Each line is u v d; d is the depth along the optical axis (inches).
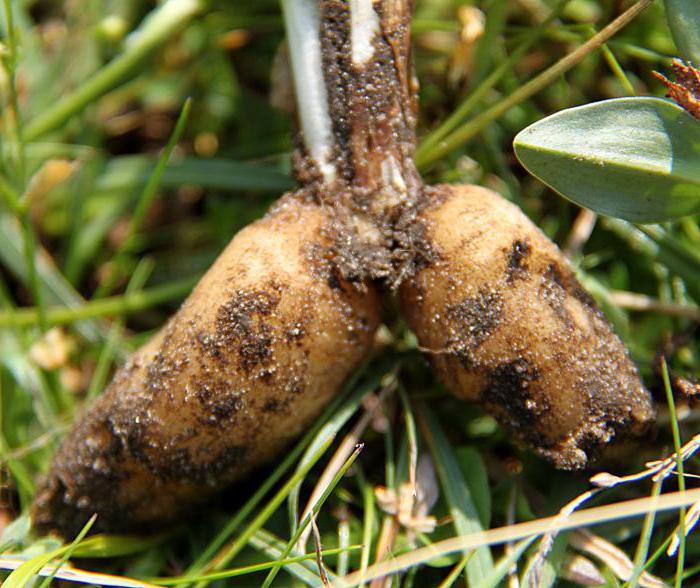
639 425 6.0
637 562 5.8
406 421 6.6
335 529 6.4
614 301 6.9
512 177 7.2
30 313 7.3
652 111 6.1
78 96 7.5
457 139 6.6
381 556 6.2
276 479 6.2
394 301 6.2
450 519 6.3
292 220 6.1
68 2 8.0
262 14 7.8
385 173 6.1
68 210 7.7
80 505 6.3
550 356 5.9
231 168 7.4
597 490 6.0
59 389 7.1
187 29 7.9
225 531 6.2
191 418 6.0
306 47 6.2
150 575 6.4
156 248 7.9
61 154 7.5
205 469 6.1
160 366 6.0
